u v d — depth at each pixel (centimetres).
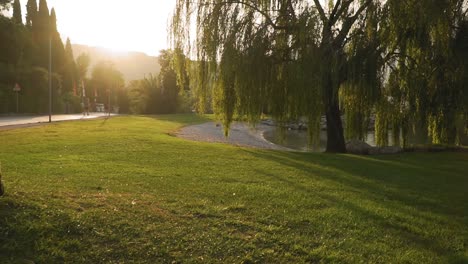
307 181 902
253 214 599
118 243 460
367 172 1087
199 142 1906
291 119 1656
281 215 603
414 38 1477
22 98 4466
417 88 1514
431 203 740
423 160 1435
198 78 1717
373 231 554
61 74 6412
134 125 2861
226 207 625
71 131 2048
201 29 1684
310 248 484
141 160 1120
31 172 820
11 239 436
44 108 4797
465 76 1451
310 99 1504
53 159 1044
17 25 4781
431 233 558
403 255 474
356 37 1498
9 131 1900
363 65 1468
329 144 1800
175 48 1781
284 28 1605
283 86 1591
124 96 7481
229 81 1612
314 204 680
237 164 1135
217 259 445
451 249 502
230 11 1625
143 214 552
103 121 3194
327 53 1509
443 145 1772
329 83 1510
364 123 1694
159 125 3198
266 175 959
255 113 1614
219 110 1720
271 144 2636
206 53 1648
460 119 1644
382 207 685
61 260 417
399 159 1457
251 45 1571
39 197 559
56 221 485
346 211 645
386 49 1520
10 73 4397
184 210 592
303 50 1493
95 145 1445
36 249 427
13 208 500
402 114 1650
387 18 1448
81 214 518
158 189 723
